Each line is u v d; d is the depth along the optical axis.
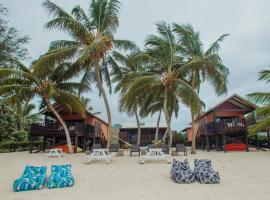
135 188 7.47
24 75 20.39
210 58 19.45
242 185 7.66
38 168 8.33
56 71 21.97
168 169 11.30
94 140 30.06
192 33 21.41
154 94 22.28
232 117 26.94
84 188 7.52
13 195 6.67
